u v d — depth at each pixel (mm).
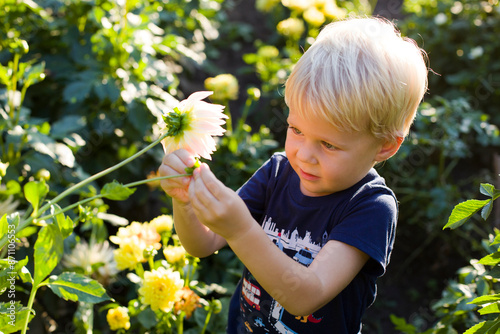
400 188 2898
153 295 1432
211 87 2674
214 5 3947
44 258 1096
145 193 2445
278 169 1211
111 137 2422
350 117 913
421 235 2855
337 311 1114
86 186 1988
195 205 906
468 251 2746
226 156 2512
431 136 2898
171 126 967
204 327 1646
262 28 4918
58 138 1974
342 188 1024
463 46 3693
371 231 1010
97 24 2447
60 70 2498
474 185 3062
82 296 1136
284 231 1138
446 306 1732
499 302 1097
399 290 2592
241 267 2133
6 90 1951
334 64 922
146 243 1560
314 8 3340
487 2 3891
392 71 937
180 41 2855
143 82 2391
